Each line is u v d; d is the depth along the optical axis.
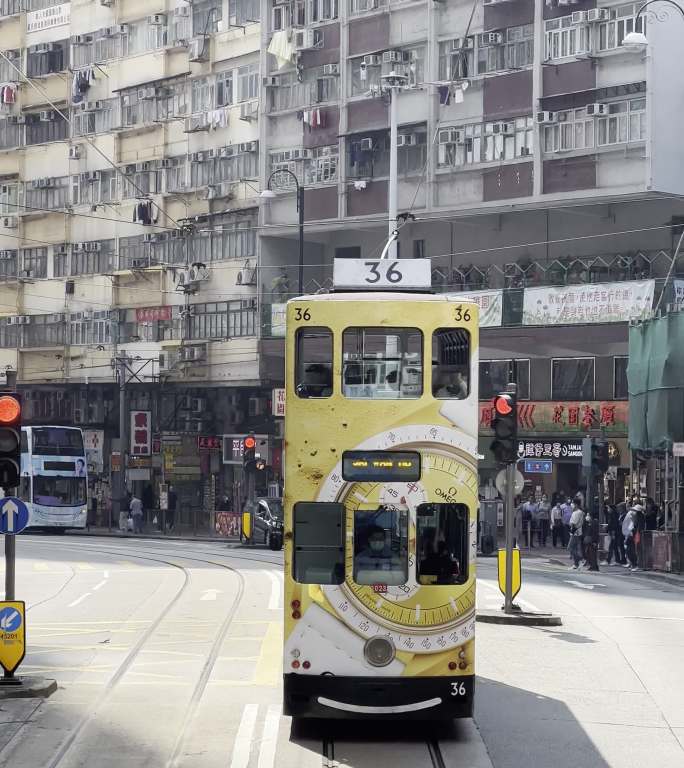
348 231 57.31
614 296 45.19
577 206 48.25
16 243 71.56
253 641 21.55
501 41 49.47
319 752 13.47
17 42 71.31
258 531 50.19
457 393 14.49
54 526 59.19
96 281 67.38
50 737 14.03
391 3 53.22
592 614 25.89
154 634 22.62
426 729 14.66
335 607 14.17
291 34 56.59
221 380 60.44
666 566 38.75
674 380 38.62
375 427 14.37
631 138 45.88
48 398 70.31
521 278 49.91
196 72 62.56
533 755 13.46
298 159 56.53
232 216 60.38
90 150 68.06
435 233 54.03
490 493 52.28
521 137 48.94
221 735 14.20
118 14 66.62
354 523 14.27
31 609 27.03
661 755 13.46
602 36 46.69
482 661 19.36
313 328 14.51
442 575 14.25
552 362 51.34
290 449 14.40
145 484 64.25
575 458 50.25
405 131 52.31
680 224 47.12
